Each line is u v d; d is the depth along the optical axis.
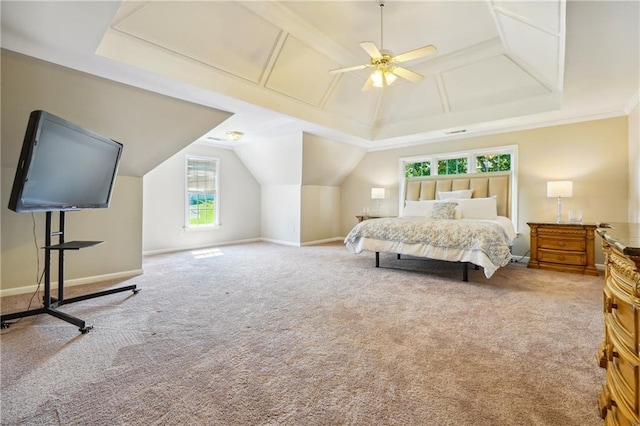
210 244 6.47
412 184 6.06
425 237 3.78
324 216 7.13
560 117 4.46
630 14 1.93
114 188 3.79
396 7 3.05
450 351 1.94
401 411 1.38
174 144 4.00
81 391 1.53
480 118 4.75
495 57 3.92
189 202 6.15
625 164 4.14
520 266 4.47
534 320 2.43
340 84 4.58
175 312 2.63
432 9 3.07
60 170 2.31
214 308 2.73
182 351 1.94
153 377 1.65
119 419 1.33
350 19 3.25
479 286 3.42
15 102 2.71
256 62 3.56
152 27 2.74
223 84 3.49
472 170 5.53
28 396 1.49
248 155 6.70
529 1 2.21
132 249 3.95
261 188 7.41
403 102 5.26
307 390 1.54
